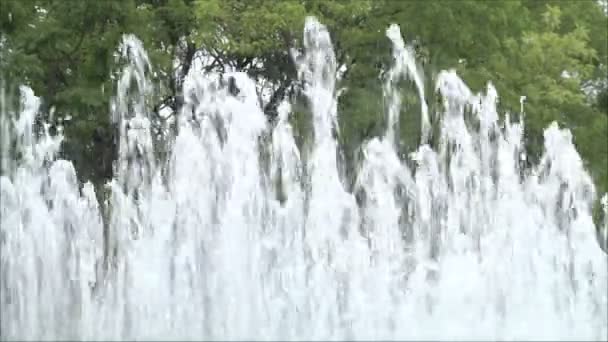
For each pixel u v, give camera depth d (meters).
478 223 32.88
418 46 41.56
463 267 26.62
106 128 40.22
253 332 23.38
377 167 34.81
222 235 27.89
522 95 43.22
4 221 29.72
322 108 37.00
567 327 23.73
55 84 40.12
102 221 32.97
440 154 36.84
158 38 42.12
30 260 29.03
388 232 32.16
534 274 27.45
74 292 26.20
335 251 27.53
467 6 41.72
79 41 40.03
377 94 40.84
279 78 43.69
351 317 23.64
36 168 35.28
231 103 30.59
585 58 46.69
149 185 36.44
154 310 24.08
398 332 23.11
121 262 26.69
